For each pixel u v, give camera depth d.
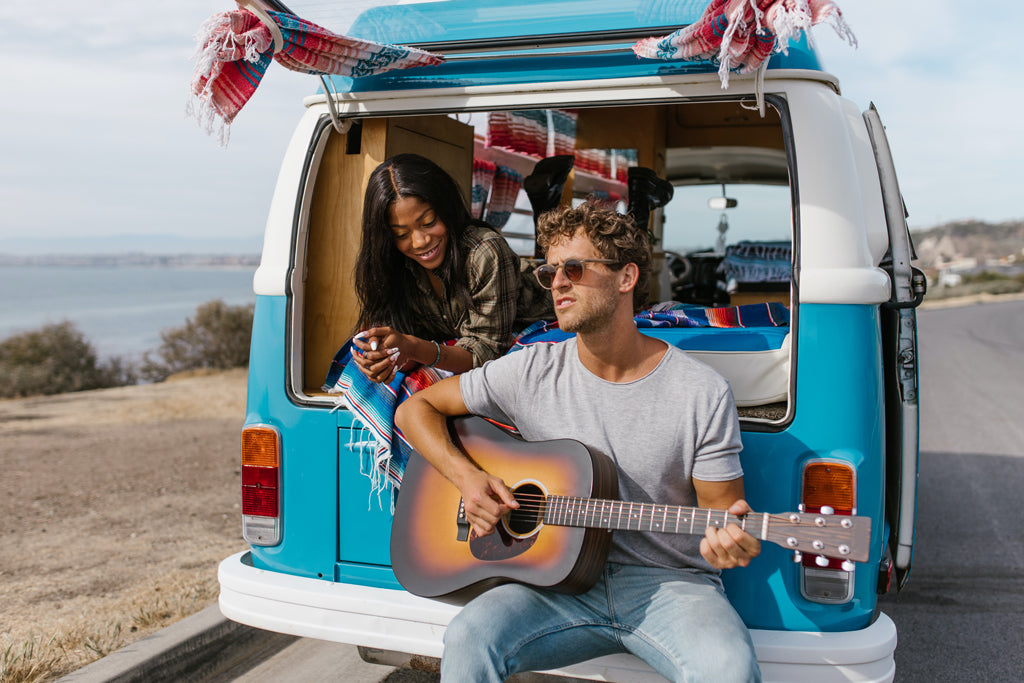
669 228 5.89
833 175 2.26
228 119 2.46
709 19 2.10
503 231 4.27
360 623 2.46
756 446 2.25
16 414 9.63
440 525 2.31
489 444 2.26
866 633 2.20
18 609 3.74
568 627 2.11
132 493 5.87
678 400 2.08
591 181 4.41
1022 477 6.62
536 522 2.18
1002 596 4.21
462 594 2.24
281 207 2.76
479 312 2.67
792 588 2.24
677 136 5.46
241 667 3.44
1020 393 11.58
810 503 2.22
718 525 1.92
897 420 2.64
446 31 2.66
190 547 4.68
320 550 2.65
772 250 5.39
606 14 2.55
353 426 2.59
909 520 2.60
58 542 4.75
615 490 2.10
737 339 2.48
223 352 15.40
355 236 2.86
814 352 2.22
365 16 2.74
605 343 2.12
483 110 2.62
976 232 160.50
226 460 6.98
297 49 2.43
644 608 2.08
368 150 2.84
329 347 2.89
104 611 3.72
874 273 2.25
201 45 2.28
